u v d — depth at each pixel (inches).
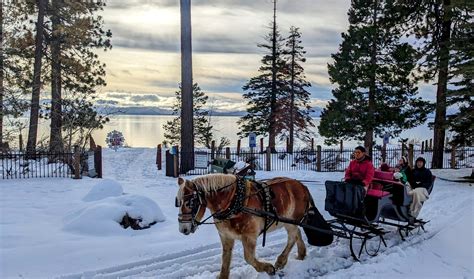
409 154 1029.8
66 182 729.6
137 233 407.8
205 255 358.6
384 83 1009.5
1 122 956.0
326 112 1118.4
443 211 545.6
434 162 1041.5
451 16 908.0
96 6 1098.7
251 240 297.1
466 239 425.4
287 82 1509.6
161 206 538.3
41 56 1024.9
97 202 448.1
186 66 896.9
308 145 1576.0
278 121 1486.2
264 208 308.0
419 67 978.7
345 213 373.1
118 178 828.0
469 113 842.8
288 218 331.6
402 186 397.4
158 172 938.7
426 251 386.3
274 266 332.2
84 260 335.0
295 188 347.9
